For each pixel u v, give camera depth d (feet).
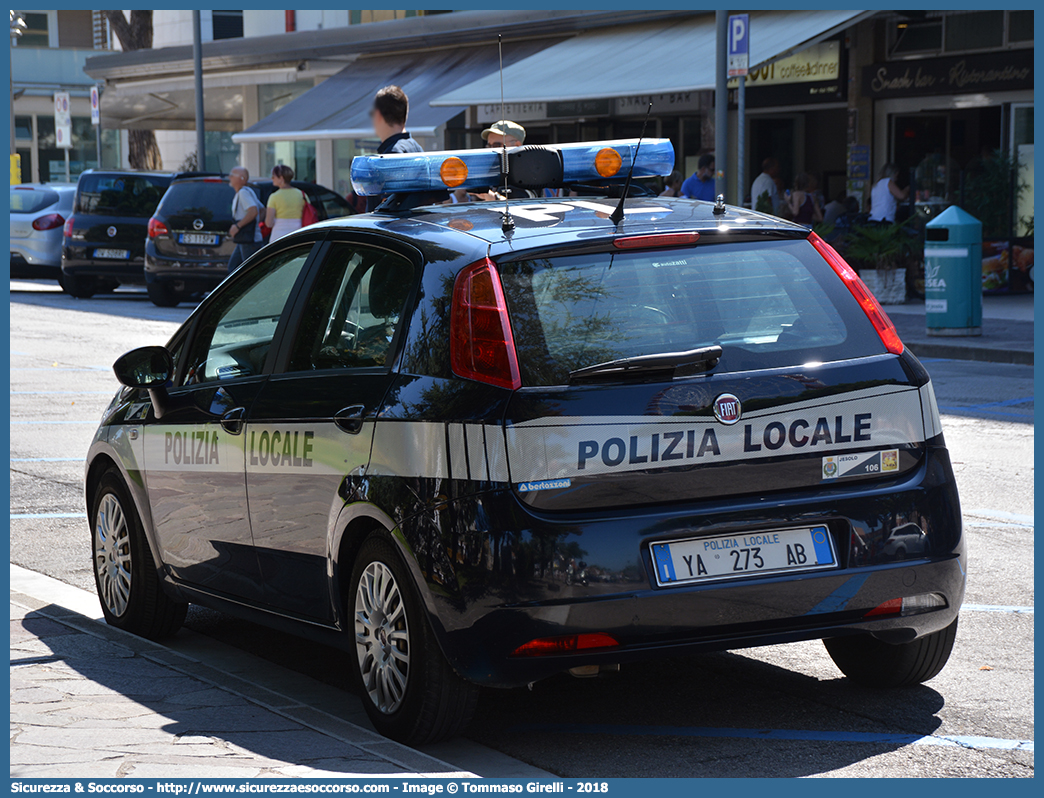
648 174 23.70
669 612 16.85
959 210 68.18
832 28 84.89
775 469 17.52
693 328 17.72
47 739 17.66
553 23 112.06
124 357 22.72
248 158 161.07
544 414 16.83
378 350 18.88
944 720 18.92
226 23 185.16
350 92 127.03
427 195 22.03
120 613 24.31
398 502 17.58
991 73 92.68
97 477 25.36
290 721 18.54
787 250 18.86
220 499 21.57
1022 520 31.42
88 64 171.01
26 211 111.55
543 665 16.71
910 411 18.34
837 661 20.66
